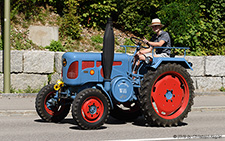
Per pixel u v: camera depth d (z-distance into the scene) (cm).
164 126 758
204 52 1558
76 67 736
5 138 630
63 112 809
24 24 1414
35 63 1259
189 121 845
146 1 1565
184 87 789
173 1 1581
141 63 802
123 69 780
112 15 1598
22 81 1247
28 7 1467
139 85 774
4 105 1004
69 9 1480
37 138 629
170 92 770
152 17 1622
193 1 1577
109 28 748
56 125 768
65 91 772
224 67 1397
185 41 1518
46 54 1271
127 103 830
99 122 708
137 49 810
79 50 1410
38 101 790
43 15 1480
